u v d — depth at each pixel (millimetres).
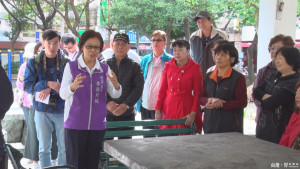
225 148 2334
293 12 5391
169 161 2035
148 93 4348
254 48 11609
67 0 11508
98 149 3246
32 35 25859
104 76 3242
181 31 15391
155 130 3129
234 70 3475
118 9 11664
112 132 3002
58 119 3865
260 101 3291
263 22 5387
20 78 4715
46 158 3947
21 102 4617
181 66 3920
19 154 2096
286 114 3111
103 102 3246
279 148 2346
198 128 3787
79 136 3152
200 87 3783
